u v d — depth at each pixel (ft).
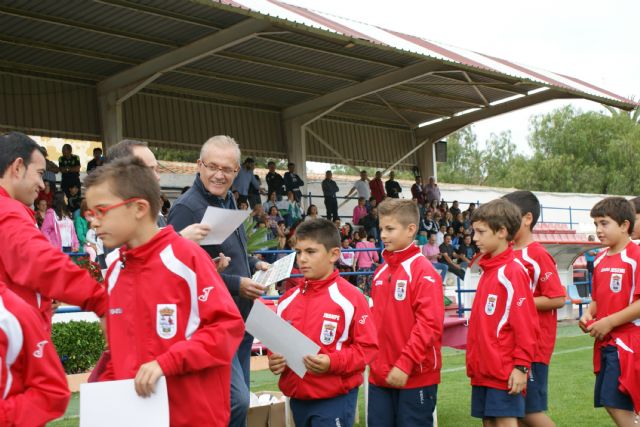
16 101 53.88
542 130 177.27
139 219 8.61
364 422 19.48
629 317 14.88
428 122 79.30
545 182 164.96
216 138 12.77
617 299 15.39
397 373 13.92
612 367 15.11
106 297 9.11
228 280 12.41
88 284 9.41
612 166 161.79
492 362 13.66
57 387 7.68
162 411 8.18
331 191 65.51
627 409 15.10
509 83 61.62
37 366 7.57
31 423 7.39
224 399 9.05
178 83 61.26
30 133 54.29
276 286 37.60
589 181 160.97
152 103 61.62
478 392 14.11
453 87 65.67
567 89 58.75
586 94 61.21
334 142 74.43
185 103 63.62
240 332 8.91
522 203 15.39
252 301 13.34
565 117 176.45
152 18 45.44
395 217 14.69
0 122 53.01
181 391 8.68
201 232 10.51
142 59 53.21
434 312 14.21
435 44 57.16
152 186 8.68
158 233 8.80
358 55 54.80
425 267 14.58
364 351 12.78
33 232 9.50
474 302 14.25
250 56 54.29
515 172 176.76
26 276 9.37
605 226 15.61
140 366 8.46
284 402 17.10
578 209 90.74
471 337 14.16
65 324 25.82
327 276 13.23
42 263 9.26
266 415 16.79
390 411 14.79
